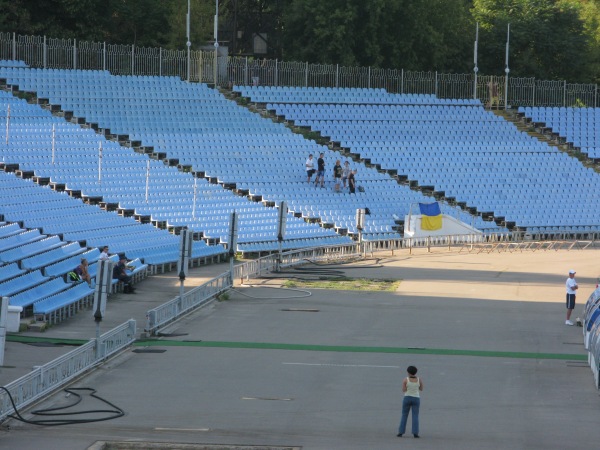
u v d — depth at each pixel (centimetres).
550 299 8206
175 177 11212
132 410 4697
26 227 8569
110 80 13275
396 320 7169
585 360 6006
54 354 5734
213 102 13625
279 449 4109
